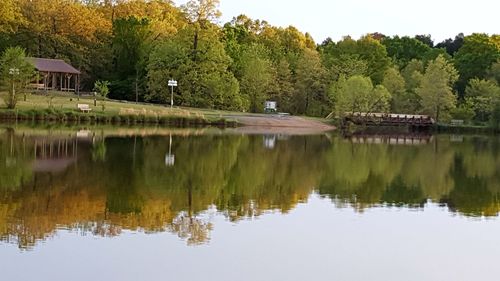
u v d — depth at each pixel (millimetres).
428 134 81188
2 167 30984
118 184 27500
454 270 17266
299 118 82500
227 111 84375
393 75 92688
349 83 82562
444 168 39844
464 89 102375
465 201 27359
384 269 17078
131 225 20172
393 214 23969
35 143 42531
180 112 72438
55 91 80500
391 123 83250
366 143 59188
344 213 23641
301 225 21312
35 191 24922
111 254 17109
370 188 29969
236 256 17484
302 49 111750
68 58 92562
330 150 48969
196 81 83250
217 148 45812
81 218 20781
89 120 65812
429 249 19156
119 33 94188
